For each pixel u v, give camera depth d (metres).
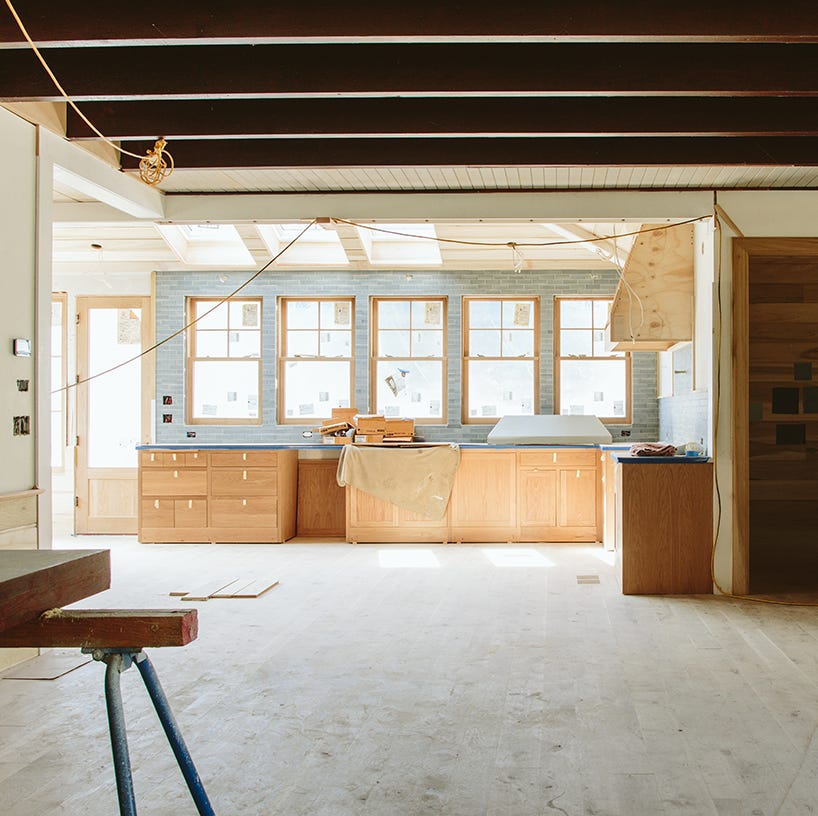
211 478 7.82
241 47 3.85
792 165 4.90
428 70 3.79
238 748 2.92
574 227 7.52
